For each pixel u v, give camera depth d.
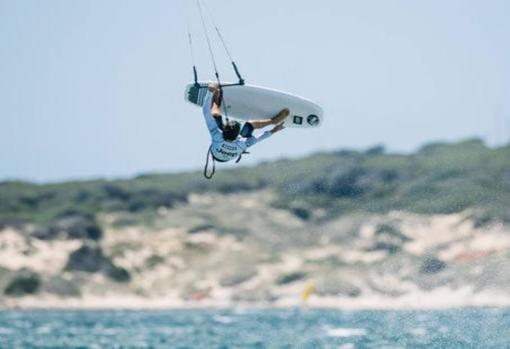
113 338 142.25
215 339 137.62
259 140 63.19
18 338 143.38
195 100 69.06
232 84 70.00
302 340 130.00
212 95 63.50
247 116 70.69
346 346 117.69
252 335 143.38
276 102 70.75
